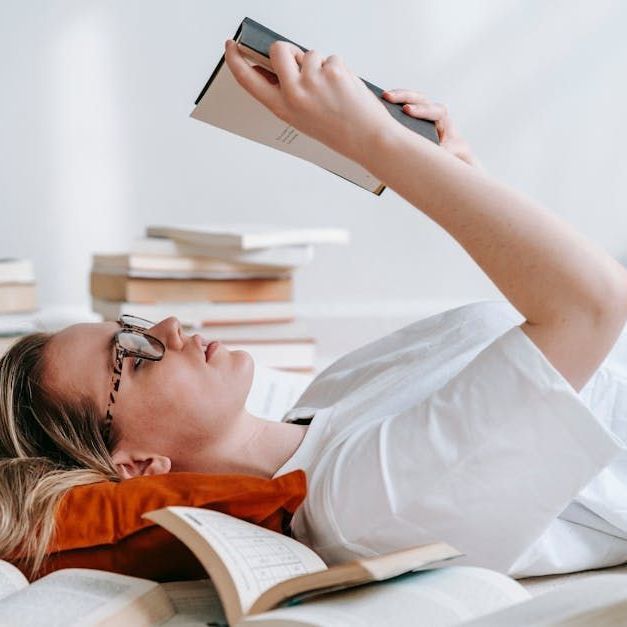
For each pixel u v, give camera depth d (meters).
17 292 2.54
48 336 1.44
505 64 3.51
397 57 3.43
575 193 3.60
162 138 3.33
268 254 2.52
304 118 1.12
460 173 1.09
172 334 1.37
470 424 1.12
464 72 3.48
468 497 1.13
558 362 1.09
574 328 1.07
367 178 1.27
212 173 3.37
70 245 3.29
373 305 3.52
